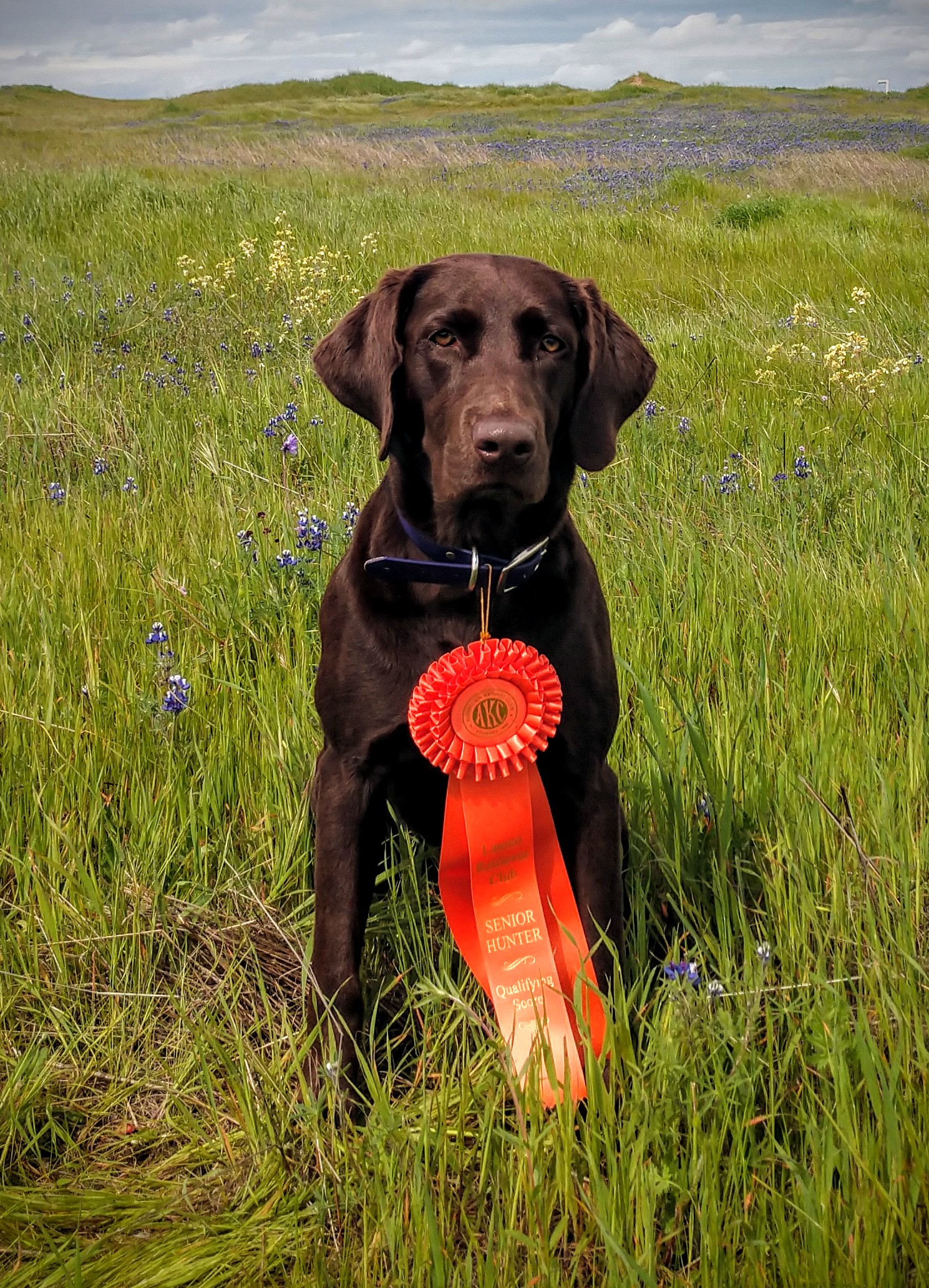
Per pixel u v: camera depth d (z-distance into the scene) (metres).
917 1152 1.64
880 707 2.98
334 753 2.40
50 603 3.47
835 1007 1.83
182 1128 1.95
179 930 2.40
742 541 4.10
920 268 9.34
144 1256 1.70
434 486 2.32
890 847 2.30
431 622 2.30
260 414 5.61
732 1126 1.77
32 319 7.42
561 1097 1.80
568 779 2.35
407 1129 1.86
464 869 2.29
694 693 3.11
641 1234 1.65
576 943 2.10
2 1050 2.09
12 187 12.80
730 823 2.38
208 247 10.15
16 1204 1.78
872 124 31.16
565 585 2.36
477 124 36.00
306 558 3.77
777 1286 1.59
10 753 2.77
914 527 4.30
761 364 6.53
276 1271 1.73
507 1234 1.59
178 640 3.37
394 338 2.45
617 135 28.83
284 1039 2.16
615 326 2.61
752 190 15.03
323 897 2.29
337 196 13.38
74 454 5.18
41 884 2.44
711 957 2.23
